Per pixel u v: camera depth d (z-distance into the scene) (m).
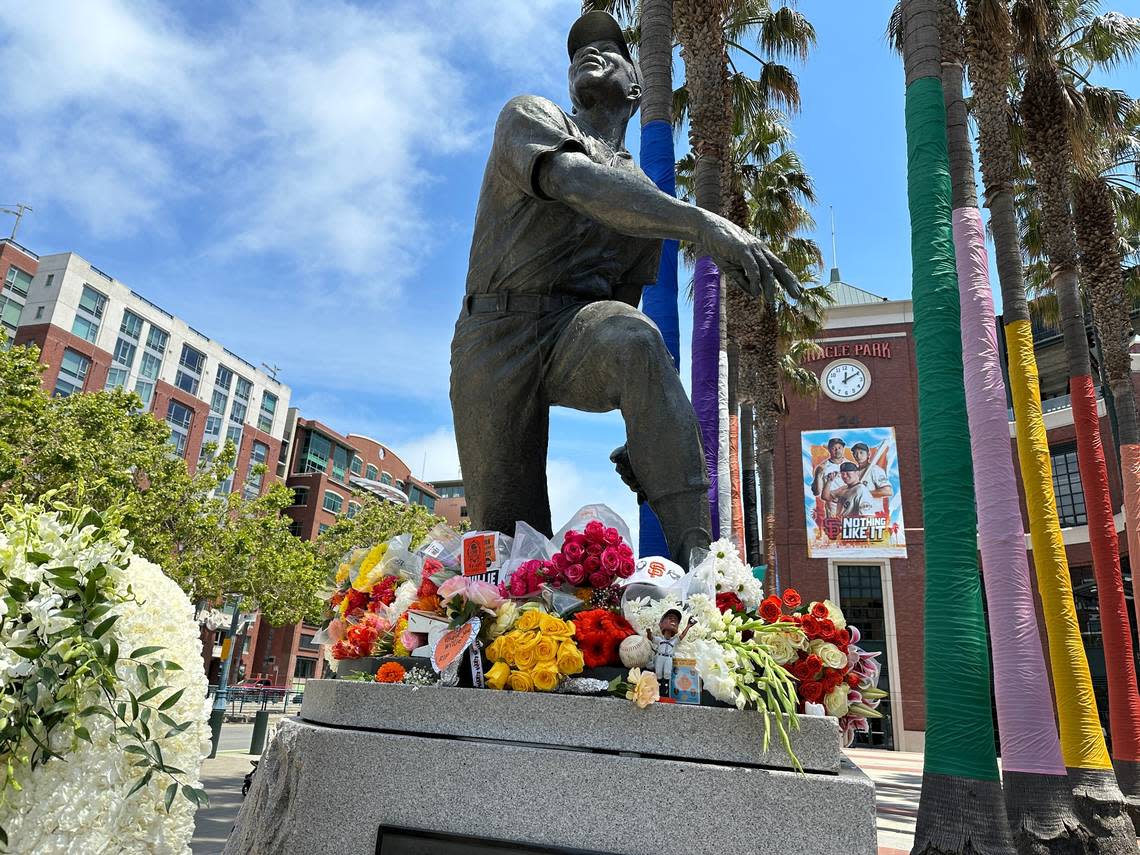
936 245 7.46
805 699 2.21
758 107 14.47
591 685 2.14
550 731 2.07
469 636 2.26
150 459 20.81
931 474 7.02
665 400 2.63
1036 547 10.37
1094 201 14.52
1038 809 7.80
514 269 2.99
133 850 2.03
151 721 2.10
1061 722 9.82
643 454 2.63
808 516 28.42
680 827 1.90
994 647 8.12
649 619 2.24
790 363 19.47
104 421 20.02
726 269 2.44
